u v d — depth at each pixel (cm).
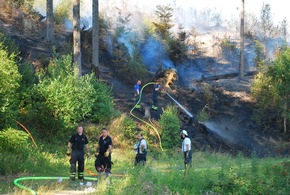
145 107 2617
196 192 1058
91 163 1781
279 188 1040
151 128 2486
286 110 3080
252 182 1066
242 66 3666
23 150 1565
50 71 2238
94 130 2183
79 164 1333
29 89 2066
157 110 2752
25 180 1260
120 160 1964
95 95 2305
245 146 2878
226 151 2752
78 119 2128
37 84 2169
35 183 1218
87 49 3231
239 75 3662
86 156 1892
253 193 1034
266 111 3222
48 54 2834
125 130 2328
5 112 1666
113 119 2353
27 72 2211
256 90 3238
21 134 1569
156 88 2680
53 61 2434
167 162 1969
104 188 1082
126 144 2230
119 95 2830
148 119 2584
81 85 2180
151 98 2919
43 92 2027
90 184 1212
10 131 1538
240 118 3120
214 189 1052
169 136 2447
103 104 2322
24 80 2173
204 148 2666
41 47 2922
